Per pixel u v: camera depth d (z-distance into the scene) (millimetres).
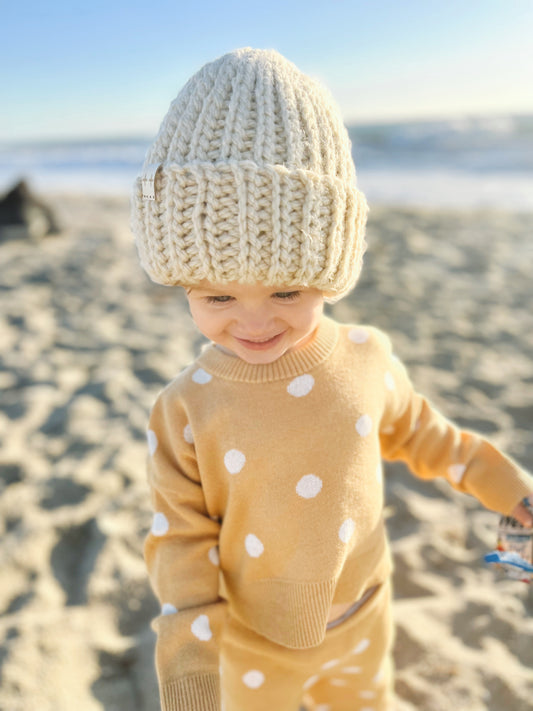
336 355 1254
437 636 1994
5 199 8102
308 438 1183
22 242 7789
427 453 1414
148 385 3861
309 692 1567
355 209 1107
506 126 21250
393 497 2688
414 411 1408
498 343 4391
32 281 6121
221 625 1220
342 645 1324
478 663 1895
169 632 1165
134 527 2531
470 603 2113
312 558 1203
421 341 4430
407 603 2146
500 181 12711
